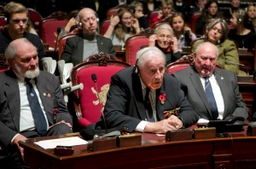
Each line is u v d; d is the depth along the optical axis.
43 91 5.06
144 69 4.42
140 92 4.56
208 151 3.83
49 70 6.19
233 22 10.23
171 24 9.40
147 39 8.40
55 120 5.09
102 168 3.38
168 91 4.69
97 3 12.57
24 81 5.00
